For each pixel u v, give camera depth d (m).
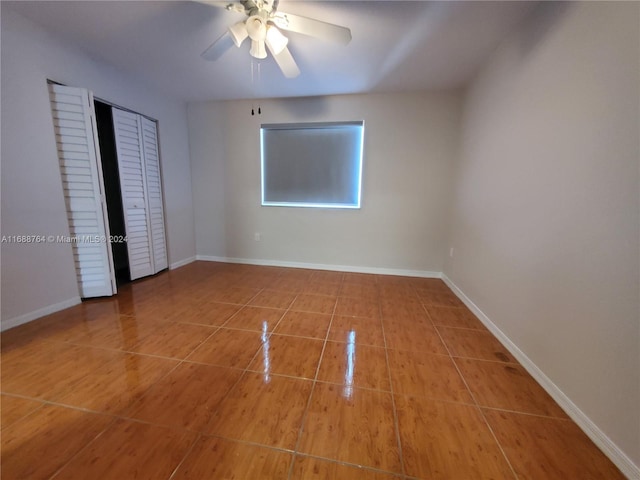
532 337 1.59
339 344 1.87
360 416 1.25
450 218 3.26
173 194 3.58
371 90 3.14
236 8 1.59
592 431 1.15
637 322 0.99
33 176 2.04
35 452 1.04
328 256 3.72
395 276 3.49
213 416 1.23
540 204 1.57
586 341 1.21
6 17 1.83
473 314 2.41
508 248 1.89
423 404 1.33
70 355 1.68
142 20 1.92
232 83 2.97
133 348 1.77
